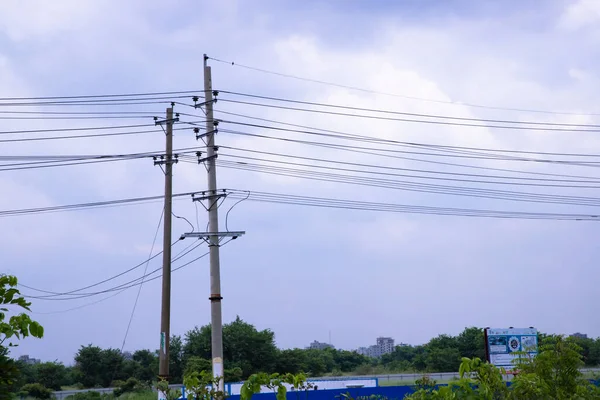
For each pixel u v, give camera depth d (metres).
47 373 52.47
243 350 52.75
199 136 26.84
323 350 73.81
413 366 63.09
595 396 9.73
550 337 10.11
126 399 40.22
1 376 5.75
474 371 8.29
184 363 55.50
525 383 8.74
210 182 26.20
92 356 57.19
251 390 8.92
